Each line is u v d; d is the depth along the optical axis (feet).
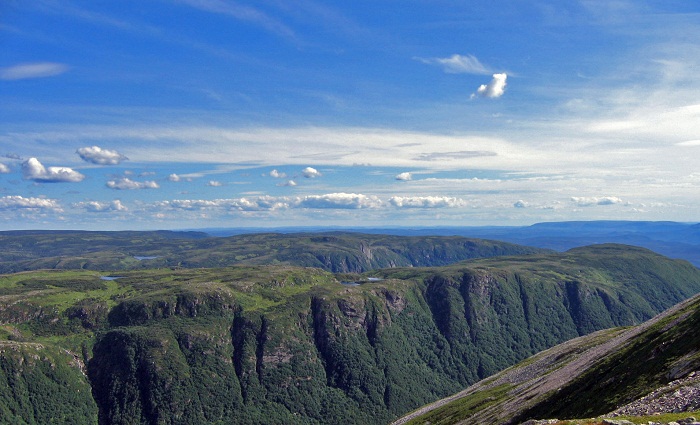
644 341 380.58
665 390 232.53
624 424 157.48
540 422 185.16
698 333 297.74
